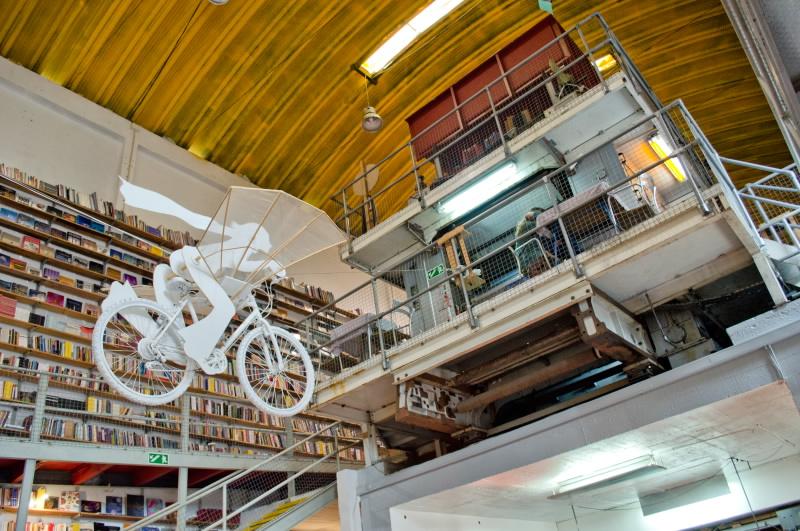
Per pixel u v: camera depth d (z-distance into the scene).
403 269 9.32
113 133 11.24
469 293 7.99
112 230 10.02
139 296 5.71
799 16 4.04
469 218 8.88
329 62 12.24
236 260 5.61
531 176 8.30
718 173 5.38
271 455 9.32
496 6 12.21
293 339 6.09
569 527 8.17
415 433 7.70
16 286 8.44
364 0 11.39
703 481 7.09
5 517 7.05
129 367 8.58
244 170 13.43
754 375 4.55
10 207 8.90
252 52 11.55
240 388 10.08
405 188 14.68
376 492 6.57
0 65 9.96
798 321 4.50
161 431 8.75
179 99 11.83
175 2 10.37
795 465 6.52
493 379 7.18
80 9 10.04
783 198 14.18
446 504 6.61
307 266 13.47
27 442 6.90
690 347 6.17
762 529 6.66
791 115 5.07
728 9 4.73
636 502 7.60
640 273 5.79
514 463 5.59
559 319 6.45
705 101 13.94
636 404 5.05
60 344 8.37
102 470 7.70
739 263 5.67
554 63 8.66
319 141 13.45
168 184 11.90
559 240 6.75
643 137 7.75
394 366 6.82
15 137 9.86
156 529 8.36
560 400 7.38
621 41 12.92
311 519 8.13
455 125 9.88
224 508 6.87
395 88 13.22
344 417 7.56
